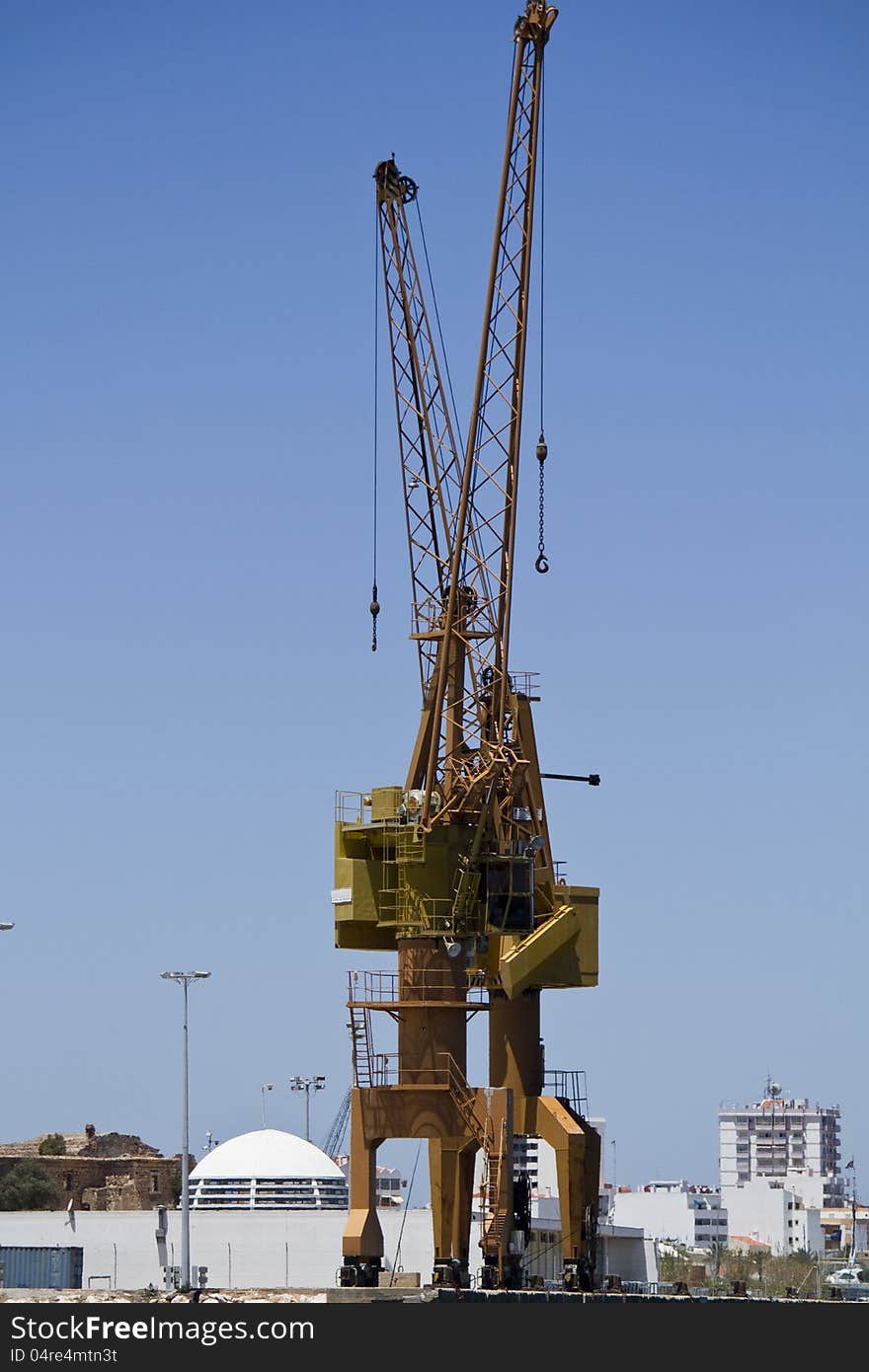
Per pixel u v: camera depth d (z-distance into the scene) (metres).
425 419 132.50
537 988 125.56
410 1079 119.88
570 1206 120.88
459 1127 119.25
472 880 121.81
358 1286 116.94
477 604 125.19
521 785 123.38
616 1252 190.00
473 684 124.19
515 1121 123.12
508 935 125.00
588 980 125.62
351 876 123.88
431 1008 120.06
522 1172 122.31
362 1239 117.94
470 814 123.94
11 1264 147.50
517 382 122.12
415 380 133.00
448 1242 119.25
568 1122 121.56
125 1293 115.56
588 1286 119.94
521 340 121.88
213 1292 116.38
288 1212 165.25
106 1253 165.38
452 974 120.88
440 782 126.12
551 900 125.81
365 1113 119.81
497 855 121.94
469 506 123.50
